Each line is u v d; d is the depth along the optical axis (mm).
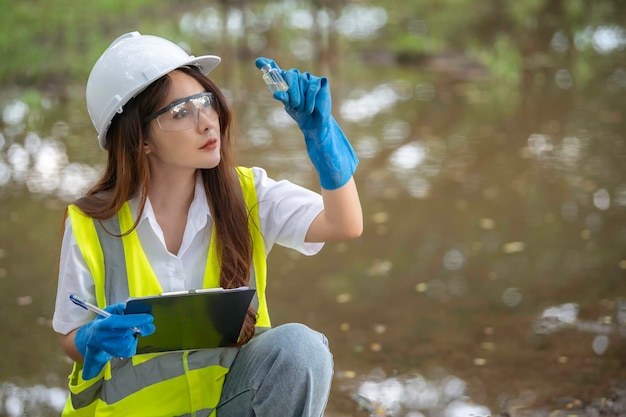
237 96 9781
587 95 9570
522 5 14047
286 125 8680
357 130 8531
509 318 4762
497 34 12867
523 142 7992
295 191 2883
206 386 2766
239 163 7430
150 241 2723
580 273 5293
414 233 6082
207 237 2795
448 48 12125
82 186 7035
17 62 10734
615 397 3844
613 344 4379
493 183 6980
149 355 2727
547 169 7234
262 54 11555
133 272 2688
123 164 2678
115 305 2518
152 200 2773
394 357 4367
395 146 8008
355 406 3900
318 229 2811
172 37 12148
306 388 2688
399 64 11562
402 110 9250
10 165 7625
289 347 2678
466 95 9859
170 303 2457
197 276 2787
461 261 5598
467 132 8383
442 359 4328
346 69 11211
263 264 2881
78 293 2678
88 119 9133
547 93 9766
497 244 5820
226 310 2547
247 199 2871
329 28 11055
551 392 3936
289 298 5156
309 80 2566
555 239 5840
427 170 7352
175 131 2631
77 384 2768
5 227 6172
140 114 2646
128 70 2617
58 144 8227
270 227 2875
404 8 14398
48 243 5895
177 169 2736
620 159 7375
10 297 5117
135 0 12953
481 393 3975
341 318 4855
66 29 11766
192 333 2600
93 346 2463
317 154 2643
